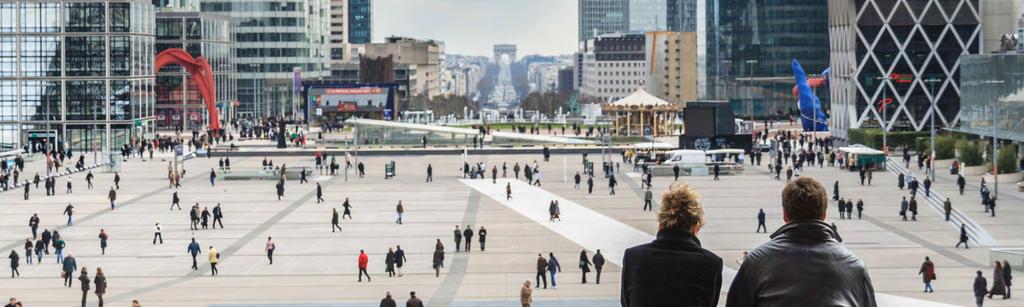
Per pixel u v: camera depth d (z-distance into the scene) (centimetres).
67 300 6831
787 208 1234
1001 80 16350
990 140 17100
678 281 1312
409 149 19788
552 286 7106
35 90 19988
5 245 9275
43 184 14325
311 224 10481
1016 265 7488
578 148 19488
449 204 11912
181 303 6662
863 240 9138
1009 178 13462
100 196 12912
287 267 8119
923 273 6750
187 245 9206
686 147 18600
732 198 12306
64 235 9819
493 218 10731
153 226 10381
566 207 11581
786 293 1160
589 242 9144
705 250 1337
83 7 19962
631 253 1346
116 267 8156
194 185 14200
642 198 12381
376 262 8294
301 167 15400
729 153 15800
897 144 18975
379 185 14075
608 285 7150
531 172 14025
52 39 19938
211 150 19925
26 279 7669
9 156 16500
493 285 7256
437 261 7644
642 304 1316
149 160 18225
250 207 11844
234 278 7656
